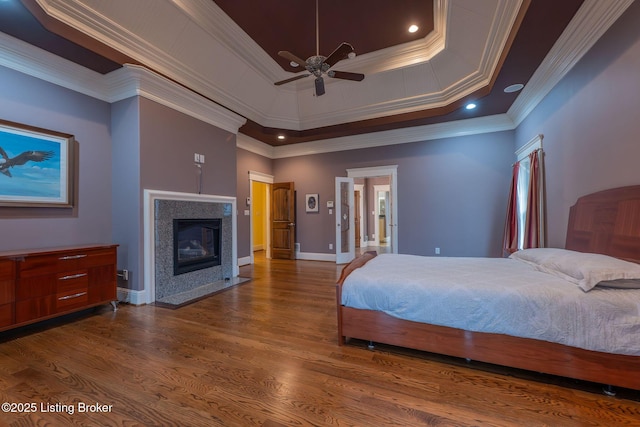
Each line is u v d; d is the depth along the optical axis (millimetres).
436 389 1732
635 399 1611
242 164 6137
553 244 3443
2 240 2691
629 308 1588
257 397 1661
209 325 2744
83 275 2916
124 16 2957
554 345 1727
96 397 1661
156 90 3504
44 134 2951
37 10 2385
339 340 2334
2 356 2143
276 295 3758
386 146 6051
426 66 4336
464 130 5305
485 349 1897
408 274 2314
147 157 3418
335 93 5234
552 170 3432
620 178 2230
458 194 5430
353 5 3275
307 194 6863
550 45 2857
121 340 2412
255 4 3248
